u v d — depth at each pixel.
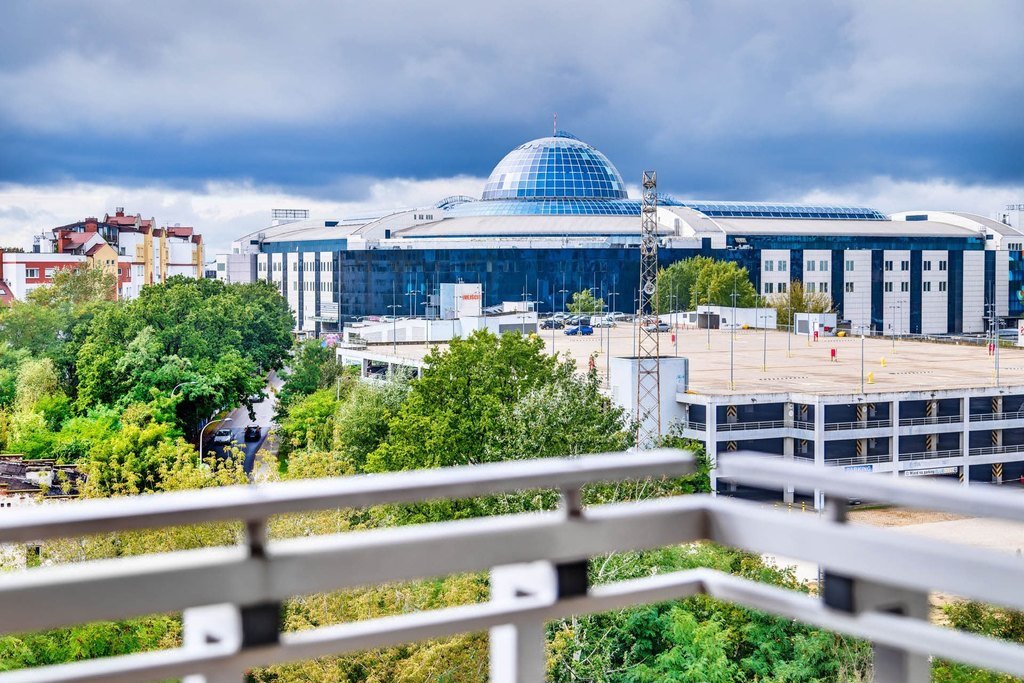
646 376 53.28
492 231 131.62
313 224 158.62
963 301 140.88
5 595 2.46
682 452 3.16
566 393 35.72
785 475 2.97
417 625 2.87
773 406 53.59
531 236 131.12
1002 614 20.12
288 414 66.50
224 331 77.88
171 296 75.25
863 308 136.88
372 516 28.12
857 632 2.86
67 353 75.00
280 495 2.67
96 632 22.12
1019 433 56.50
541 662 3.06
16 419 53.25
